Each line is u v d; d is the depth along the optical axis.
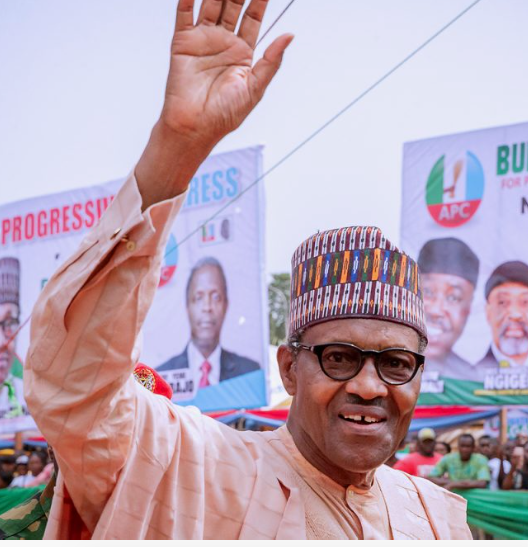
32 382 1.84
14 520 3.00
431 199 6.75
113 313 1.76
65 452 1.84
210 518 2.13
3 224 8.75
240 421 7.41
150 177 1.76
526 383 6.37
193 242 7.71
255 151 7.56
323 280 2.25
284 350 2.40
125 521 1.96
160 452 2.02
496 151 6.60
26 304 8.61
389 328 2.19
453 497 2.60
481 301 6.55
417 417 6.59
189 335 7.64
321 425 2.19
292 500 2.20
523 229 6.48
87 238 1.80
